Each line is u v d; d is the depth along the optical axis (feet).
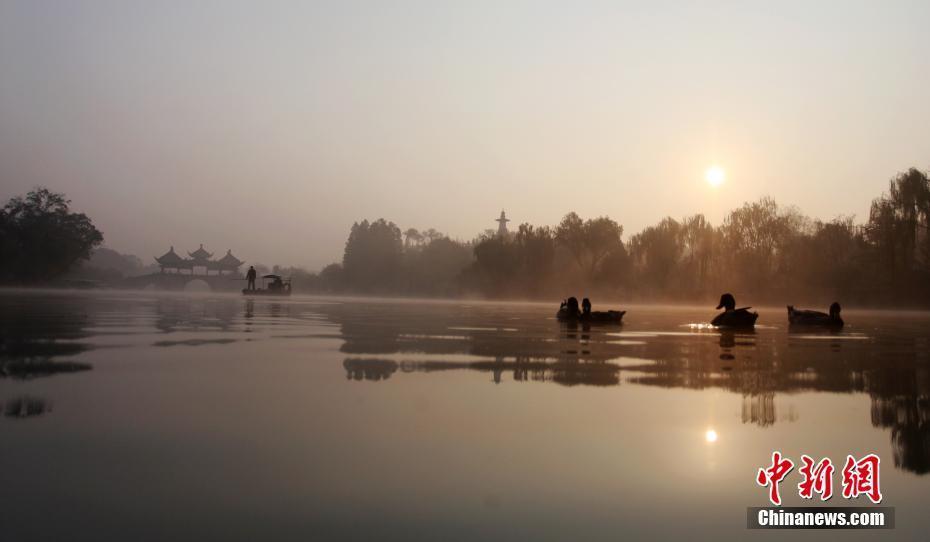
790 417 17.83
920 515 10.92
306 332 46.75
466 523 9.84
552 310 116.37
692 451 14.11
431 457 13.23
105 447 13.33
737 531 9.93
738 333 57.11
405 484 11.54
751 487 11.90
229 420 16.07
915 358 34.37
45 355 28.60
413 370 26.23
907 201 182.70
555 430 15.81
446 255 375.25
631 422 16.87
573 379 24.47
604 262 268.41
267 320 62.75
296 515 9.98
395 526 9.66
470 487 11.46
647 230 259.60
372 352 32.94
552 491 11.39
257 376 23.54
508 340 42.47
